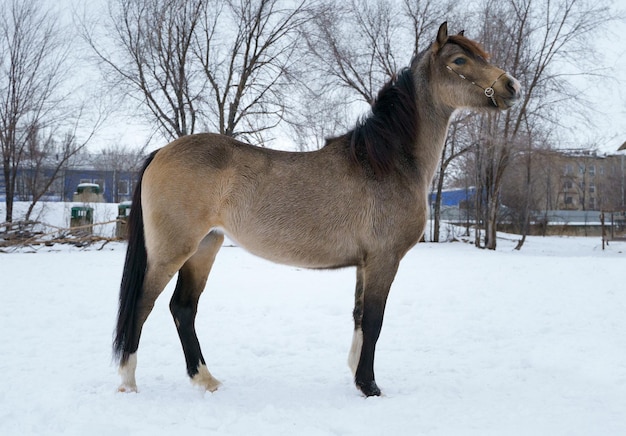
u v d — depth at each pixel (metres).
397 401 4.12
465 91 4.72
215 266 13.58
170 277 4.36
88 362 5.17
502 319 7.39
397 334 6.61
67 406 3.86
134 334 4.31
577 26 23.08
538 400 4.13
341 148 4.64
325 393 4.34
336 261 4.50
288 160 4.52
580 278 11.31
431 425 3.56
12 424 3.50
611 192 49.56
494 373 4.94
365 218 4.42
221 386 4.49
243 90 24.52
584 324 7.05
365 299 4.45
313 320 7.41
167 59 23.33
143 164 4.62
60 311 7.62
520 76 23.56
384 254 4.45
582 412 3.80
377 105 4.76
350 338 6.44
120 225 21.45
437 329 6.86
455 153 28.08
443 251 20.86
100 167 45.66
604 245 27.62
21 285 9.79
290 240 4.39
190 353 4.55
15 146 23.56
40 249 18.95
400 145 4.62
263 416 3.74
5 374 4.68
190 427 3.50
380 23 25.70
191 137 4.49
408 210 4.52
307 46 24.20
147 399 4.09
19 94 22.77
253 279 11.19
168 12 23.14
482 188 27.61
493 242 24.22
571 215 48.03
